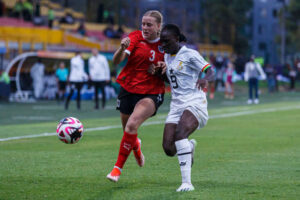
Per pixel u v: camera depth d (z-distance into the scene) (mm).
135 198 15805
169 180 18750
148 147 27359
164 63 17812
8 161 22828
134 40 18703
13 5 99812
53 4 118688
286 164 22031
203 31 173000
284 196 16031
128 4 168875
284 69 161500
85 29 106250
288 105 66938
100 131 35469
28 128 37719
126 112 19312
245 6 195750
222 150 26328
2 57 78812
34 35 82938
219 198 15734
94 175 19672
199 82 17344
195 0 191250
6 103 70250
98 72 58875
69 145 28203
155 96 18766
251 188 17203
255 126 39031
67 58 79562
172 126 17625
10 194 16500
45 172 20250
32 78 78188
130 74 18891
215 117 47594
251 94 73000
